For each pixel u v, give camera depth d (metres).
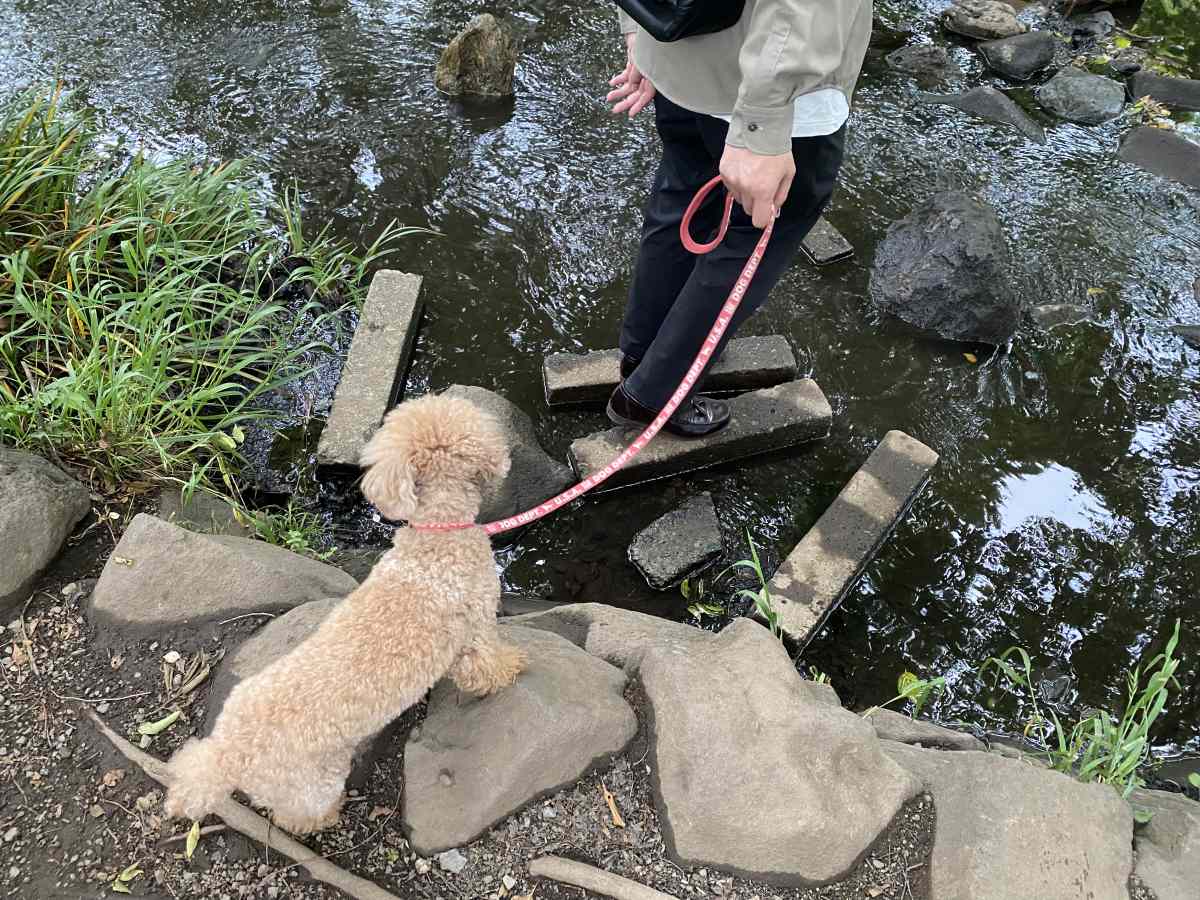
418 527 1.99
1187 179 4.82
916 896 2.02
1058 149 5.04
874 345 3.97
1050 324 4.07
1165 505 3.43
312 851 2.03
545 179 4.68
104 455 2.94
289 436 3.51
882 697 2.90
